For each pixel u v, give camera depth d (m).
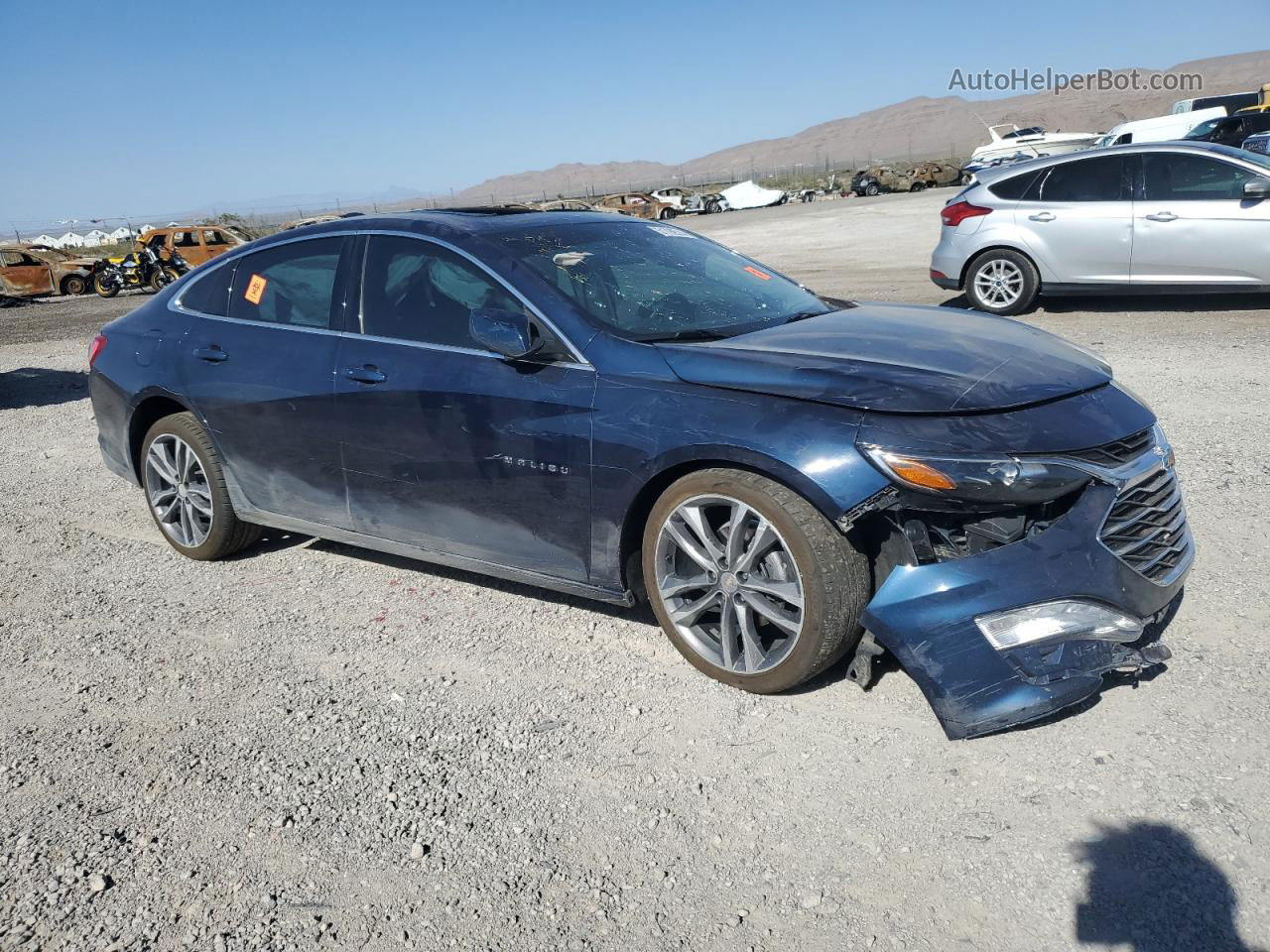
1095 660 2.92
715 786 2.90
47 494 6.46
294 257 4.51
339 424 4.15
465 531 3.94
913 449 2.88
